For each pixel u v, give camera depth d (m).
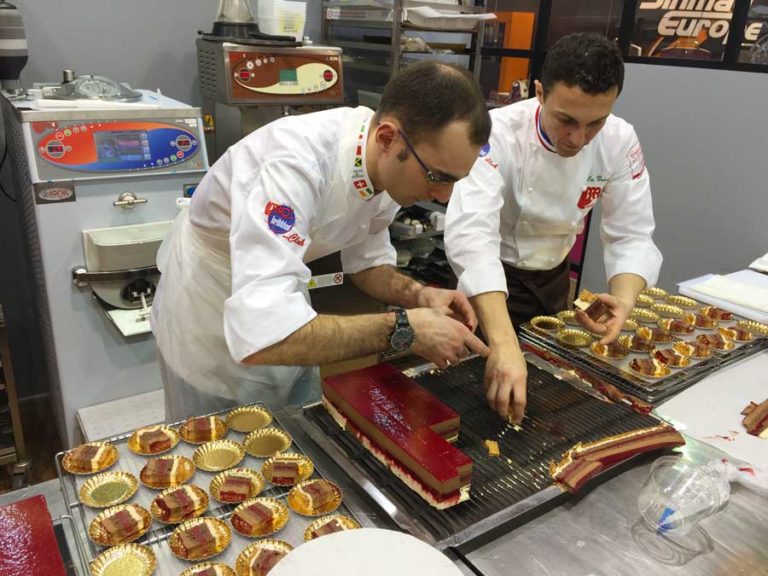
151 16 2.39
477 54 2.58
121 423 1.93
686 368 1.44
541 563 0.87
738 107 2.59
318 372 1.66
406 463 0.97
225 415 1.13
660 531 0.94
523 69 3.64
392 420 1.03
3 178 2.28
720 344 1.56
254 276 0.97
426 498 0.94
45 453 2.35
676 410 1.30
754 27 2.51
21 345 2.55
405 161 1.00
